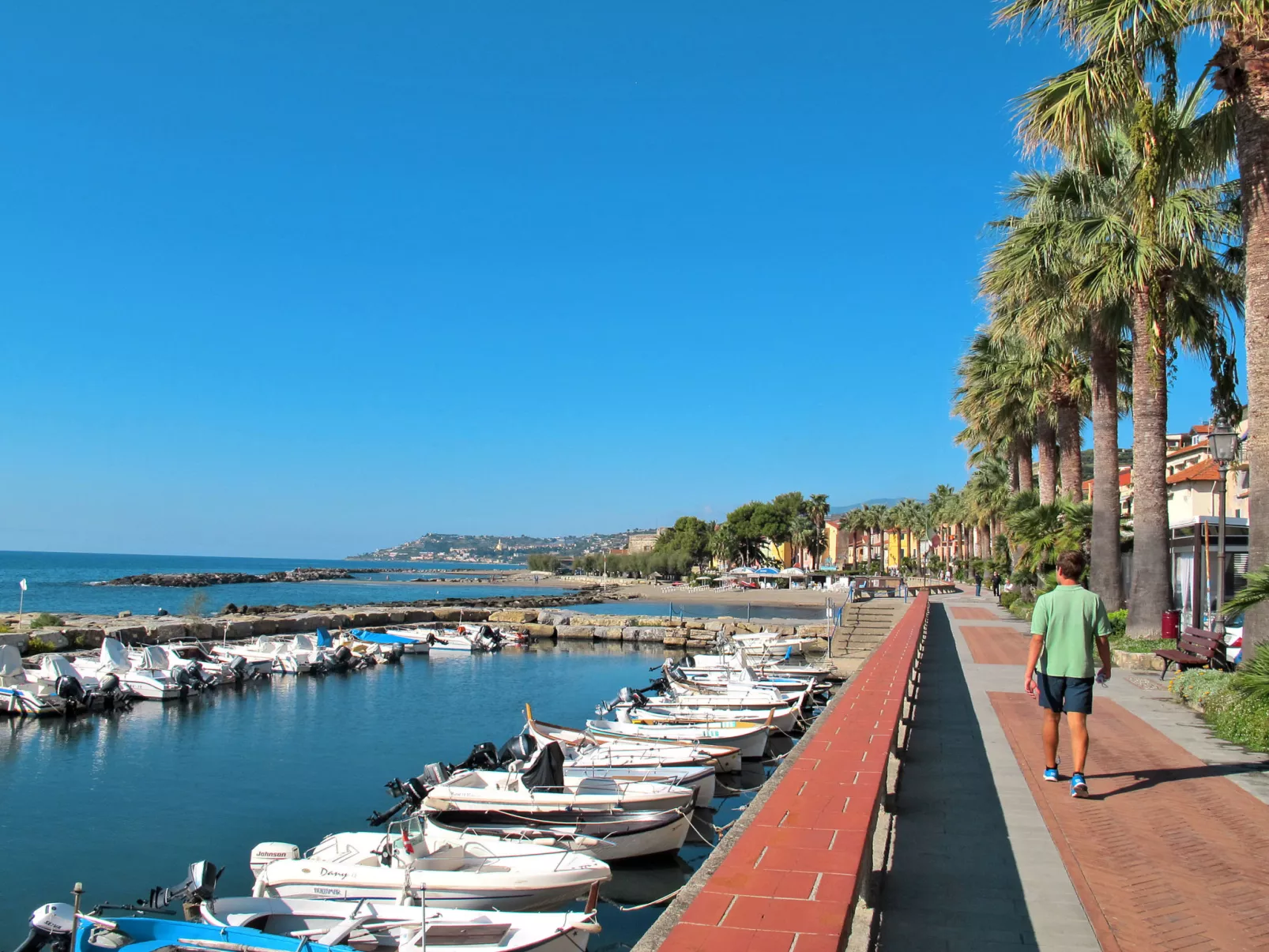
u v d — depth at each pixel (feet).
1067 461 106.42
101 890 45.03
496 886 37.50
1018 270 71.82
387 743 82.89
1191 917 17.62
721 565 591.37
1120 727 38.27
